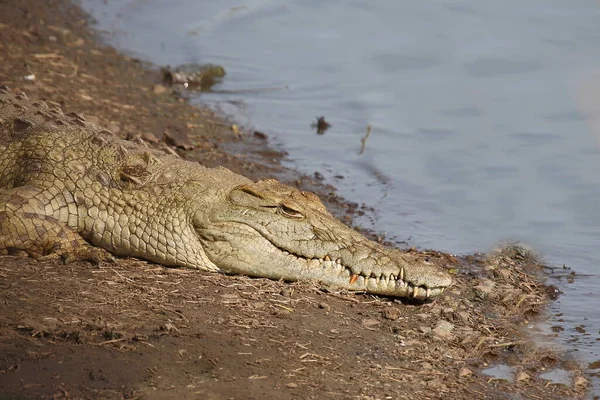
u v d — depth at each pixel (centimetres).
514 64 4600
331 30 5075
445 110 3997
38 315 1770
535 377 1911
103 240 2206
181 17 5194
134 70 4184
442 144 3619
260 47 4784
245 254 2172
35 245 2095
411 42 4897
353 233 2225
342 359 1822
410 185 3216
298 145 3538
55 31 4484
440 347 1967
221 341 1792
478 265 2567
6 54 3881
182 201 2205
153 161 2295
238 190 2223
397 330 2008
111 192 2214
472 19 5266
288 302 2055
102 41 4559
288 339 1859
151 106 3684
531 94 4191
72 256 2100
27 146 2289
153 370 1644
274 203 2194
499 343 2039
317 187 3108
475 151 3541
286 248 2173
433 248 2684
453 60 4647
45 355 1638
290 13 5356
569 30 5056
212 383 1630
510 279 2462
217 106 3891
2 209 2077
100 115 3356
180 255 2191
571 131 3738
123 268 2125
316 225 2194
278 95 4128
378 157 3466
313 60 4625
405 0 5609
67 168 2230
